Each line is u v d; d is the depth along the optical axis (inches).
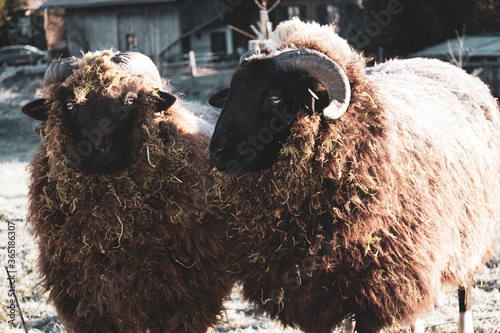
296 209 174.1
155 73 203.8
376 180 172.2
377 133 173.6
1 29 1218.6
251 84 172.9
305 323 181.3
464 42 893.2
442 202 184.1
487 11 1029.8
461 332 217.8
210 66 1180.5
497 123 225.5
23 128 837.2
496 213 218.8
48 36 1272.1
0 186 532.4
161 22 1238.9
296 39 182.4
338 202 171.2
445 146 192.2
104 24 1245.7
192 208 194.9
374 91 179.0
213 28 1325.0
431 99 206.1
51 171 188.5
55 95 189.2
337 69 164.1
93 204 186.2
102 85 187.5
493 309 247.8
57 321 248.7
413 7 824.3
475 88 224.4
